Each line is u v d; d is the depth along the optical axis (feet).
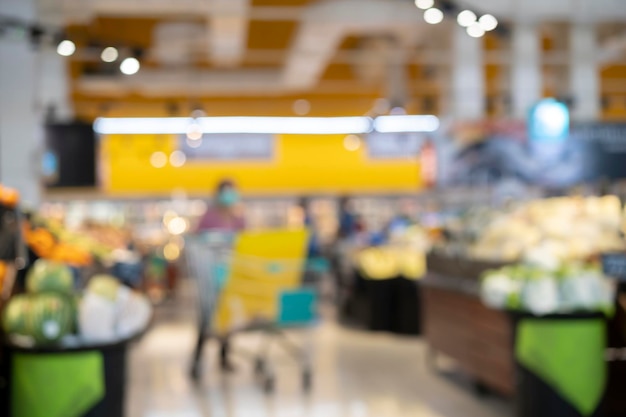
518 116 48.70
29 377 10.49
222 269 22.59
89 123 43.55
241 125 65.72
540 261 14.89
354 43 58.44
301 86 63.72
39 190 34.17
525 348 14.33
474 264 19.90
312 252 35.68
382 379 21.95
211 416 17.79
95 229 27.61
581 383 14.01
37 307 10.62
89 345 10.57
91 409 10.57
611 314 14.49
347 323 35.73
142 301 11.59
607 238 18.88
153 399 19.70
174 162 64.85
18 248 13.03
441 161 43.21
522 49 48.34
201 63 60.64
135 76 60.34
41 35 29.17
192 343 29.45
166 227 60.70
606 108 67.77
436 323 23.03
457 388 20.54
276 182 66.33
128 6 39.37
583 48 48.80
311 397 19.72
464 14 25.57
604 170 41.50
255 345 28.78
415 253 31.40
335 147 66.59
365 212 64.80
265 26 53.11
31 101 33.47
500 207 26.45
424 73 59.77
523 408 14.48
